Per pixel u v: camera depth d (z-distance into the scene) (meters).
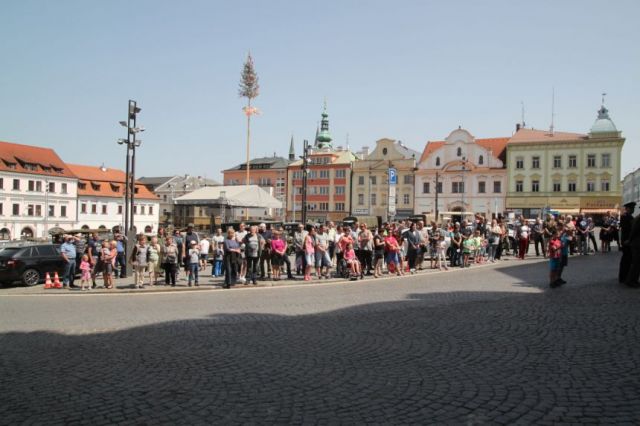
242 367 7.32
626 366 6.96
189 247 18.78
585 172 73.12
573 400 5.75
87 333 9.95
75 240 22.78
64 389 6.46
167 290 17.73
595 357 7.43
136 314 12.24
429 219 56.28
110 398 6.11
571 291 13.80
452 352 7.89
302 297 14.72
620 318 10.03
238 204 32.41
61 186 81.44
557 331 9.09
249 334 9.55
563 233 14.85
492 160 79.25
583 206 72.88
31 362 7.79
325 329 9.88
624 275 14.93
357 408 5.66
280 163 114.00
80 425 5.33
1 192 73.25
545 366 7.04
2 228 73.38
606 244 26.97
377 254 20.39
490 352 7.84
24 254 20.84
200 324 10.64
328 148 102.00
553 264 14.68
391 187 28.33
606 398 5.80
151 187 119.31
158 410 5.70
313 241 20.30
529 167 76.25
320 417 5.43
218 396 6.12
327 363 7.46
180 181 122.19
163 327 10.40
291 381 6.65
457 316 10.79
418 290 15.33
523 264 23.36
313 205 93.75
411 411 5.54
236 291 16.95
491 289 14.90
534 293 13.75
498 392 6.06
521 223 26.86
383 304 12.77
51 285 19.75
